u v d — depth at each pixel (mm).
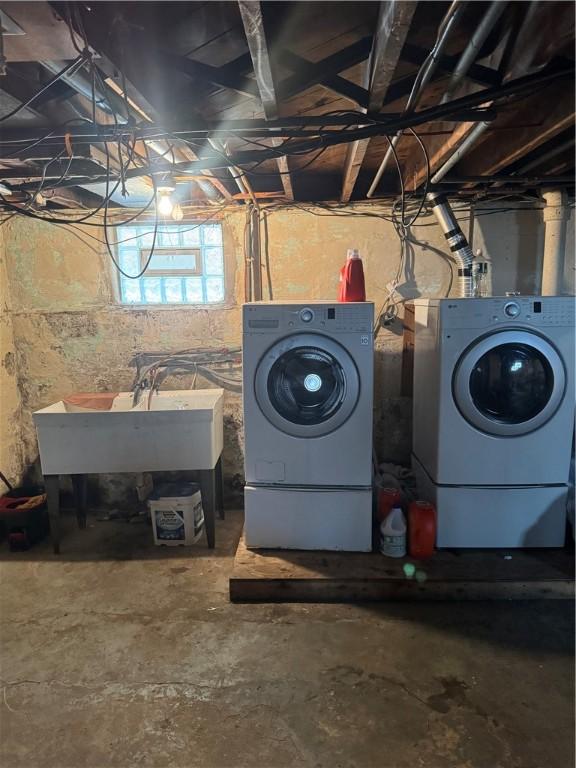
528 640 2037
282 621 2180
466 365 2359
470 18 1406
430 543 2422
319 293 3205
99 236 3225
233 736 1615
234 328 3271
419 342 2793
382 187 3137
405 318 3180
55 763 1534
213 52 1498
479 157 2594
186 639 2072
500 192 2854
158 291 3295
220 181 2658
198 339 3299
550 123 1808
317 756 1541
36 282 3270
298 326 2377
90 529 3133
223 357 3299
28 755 1562
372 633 2092
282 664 1922
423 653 1973
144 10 1258
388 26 1180
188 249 3238
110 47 1327
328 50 1545
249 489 2506
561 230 2857
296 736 1609
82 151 2059
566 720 1655
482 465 2439
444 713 1688
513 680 1829
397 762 1518
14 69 1609
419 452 2822
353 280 2646
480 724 1644
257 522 2527
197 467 2793
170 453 2775
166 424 2746
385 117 1702
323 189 3129
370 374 2387
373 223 3131
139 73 1496
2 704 1756
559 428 2404
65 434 2754
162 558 2750
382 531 2463
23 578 2562
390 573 2324
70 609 2291
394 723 1652
